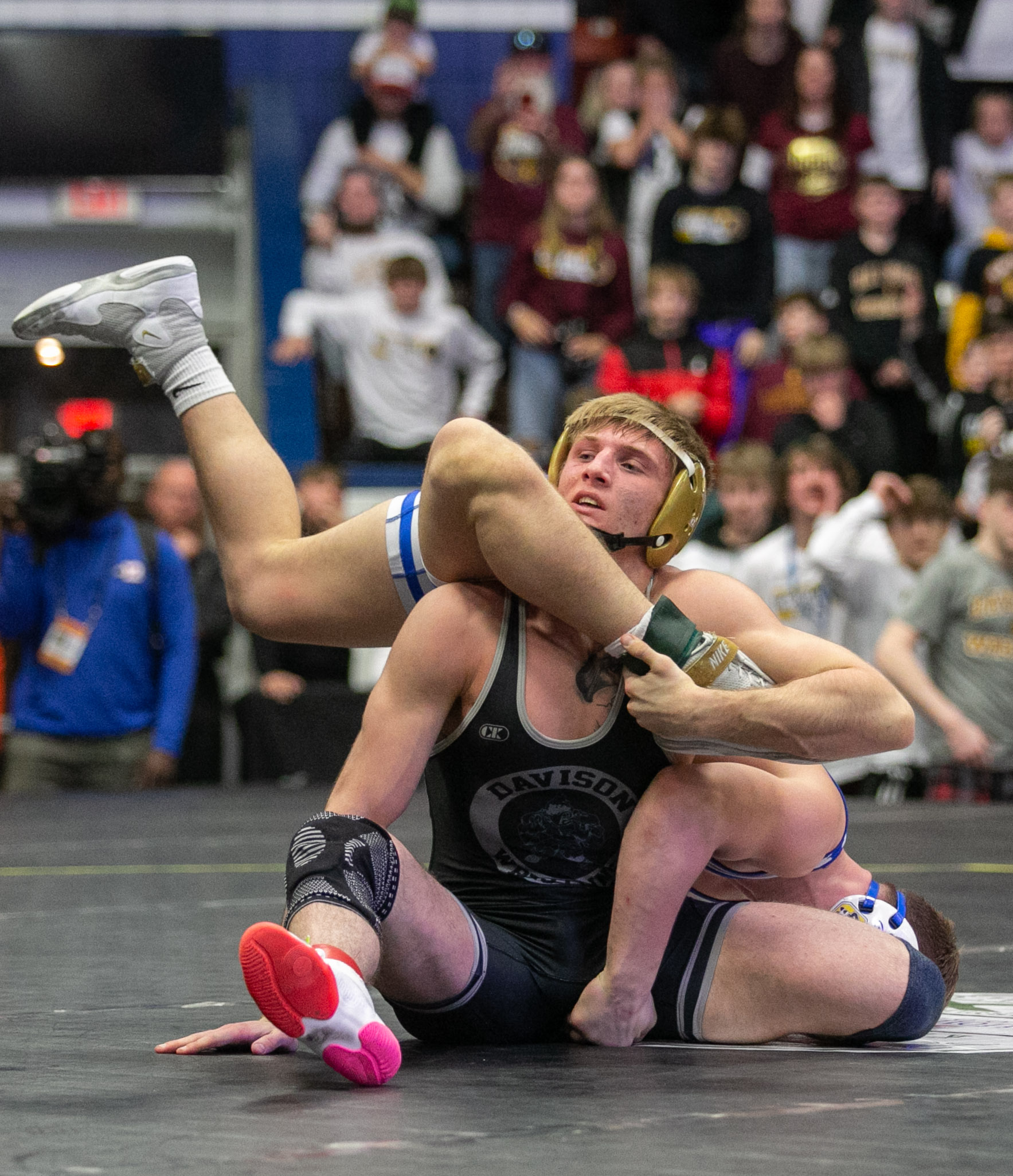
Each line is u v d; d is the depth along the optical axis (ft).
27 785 34.58
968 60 63.67
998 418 42.86
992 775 34.19
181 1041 10.19
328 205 57.93
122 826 29.43
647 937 10.50
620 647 10.30
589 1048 10.59
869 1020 10.44
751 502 37.32
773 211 52.85
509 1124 7.72
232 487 13.69
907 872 21.76
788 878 11.37
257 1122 7.86
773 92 56.18
